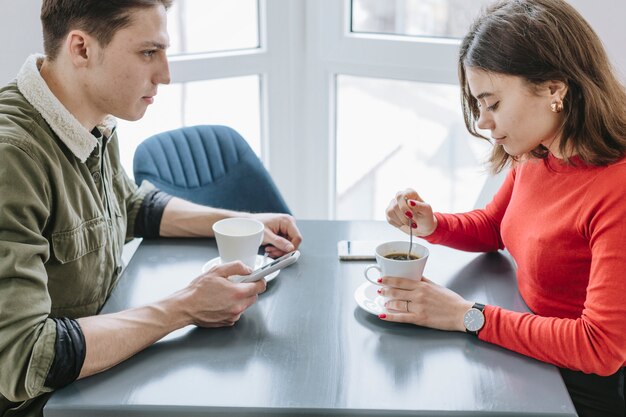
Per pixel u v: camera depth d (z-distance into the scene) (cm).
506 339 127
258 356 125
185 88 264
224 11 261
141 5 130
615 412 136
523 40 130
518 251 149
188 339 130
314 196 287
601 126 133
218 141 211
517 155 143
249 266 150
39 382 116
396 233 174
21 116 131
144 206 173
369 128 276
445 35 251
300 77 272
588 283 137
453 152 269
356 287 148
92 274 143
